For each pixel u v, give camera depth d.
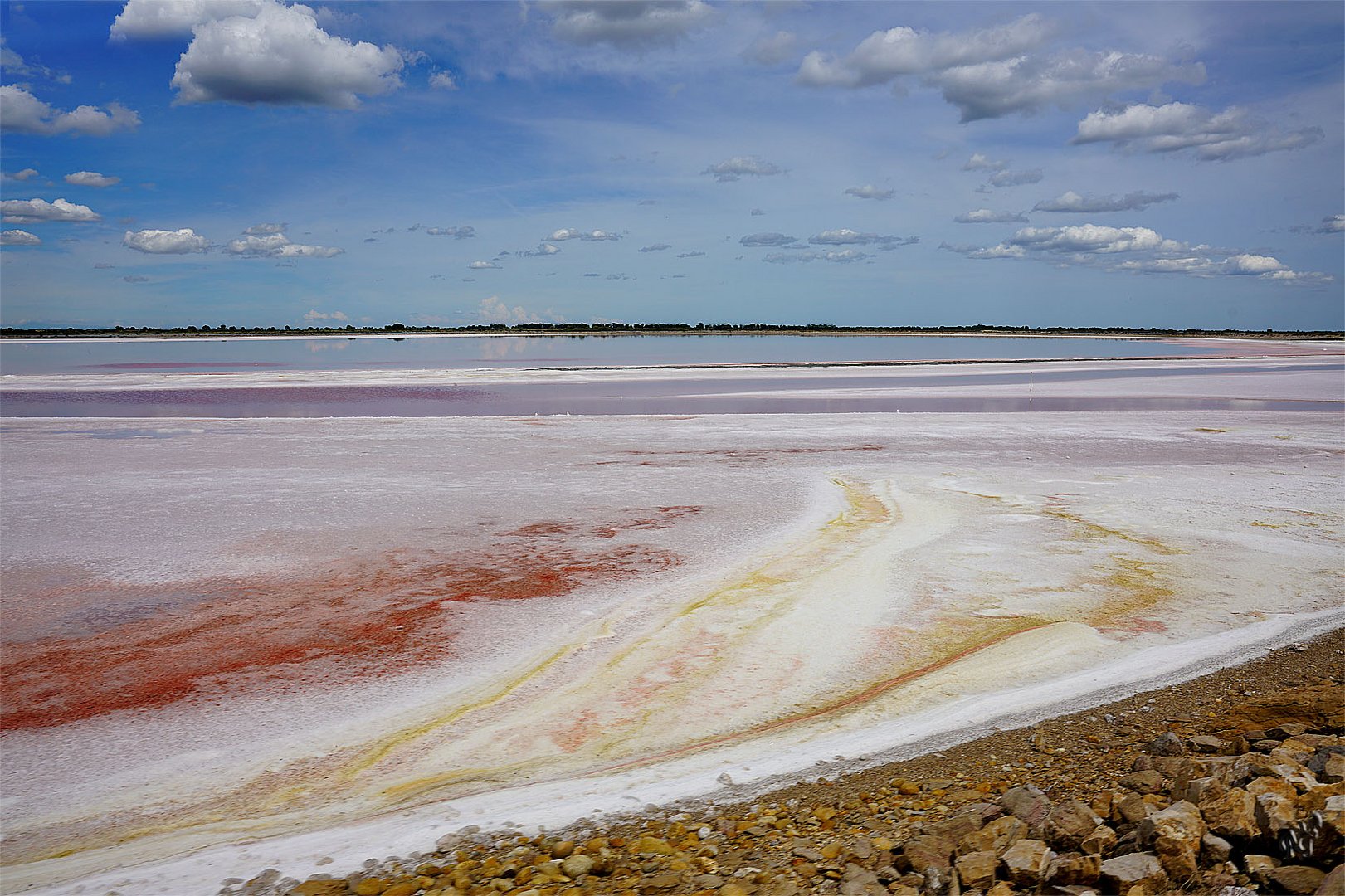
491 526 10.88
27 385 34.78
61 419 22.72
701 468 15.12
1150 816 3.38
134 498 12.56
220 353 68.94
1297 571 8.72
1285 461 15.66
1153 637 6.95
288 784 4.91
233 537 10.33
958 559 9.22
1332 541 9.88
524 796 4.67
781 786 4.69
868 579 8.58
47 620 7.57
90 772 5.06
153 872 3.99
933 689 6.00
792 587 8.34
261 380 37.62
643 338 117.62
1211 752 4.56
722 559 9.33
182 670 6.52
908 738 5.28
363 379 38.28
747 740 5.32
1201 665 6.32
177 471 14.78
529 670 6.48
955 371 45.12
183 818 4.57
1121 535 10.19
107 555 9.55
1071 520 10.95
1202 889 3.03
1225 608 7.62
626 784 4.77
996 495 12.54
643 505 12.07
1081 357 62.94
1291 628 7.09
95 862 4.13
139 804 4.71
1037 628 7.14
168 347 82.44
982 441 18.56
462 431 20.23
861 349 78.00
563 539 10.21
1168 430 20.36
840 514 11.39
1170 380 38.19
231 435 19.61
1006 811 4.01
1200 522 10.83
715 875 3.66
